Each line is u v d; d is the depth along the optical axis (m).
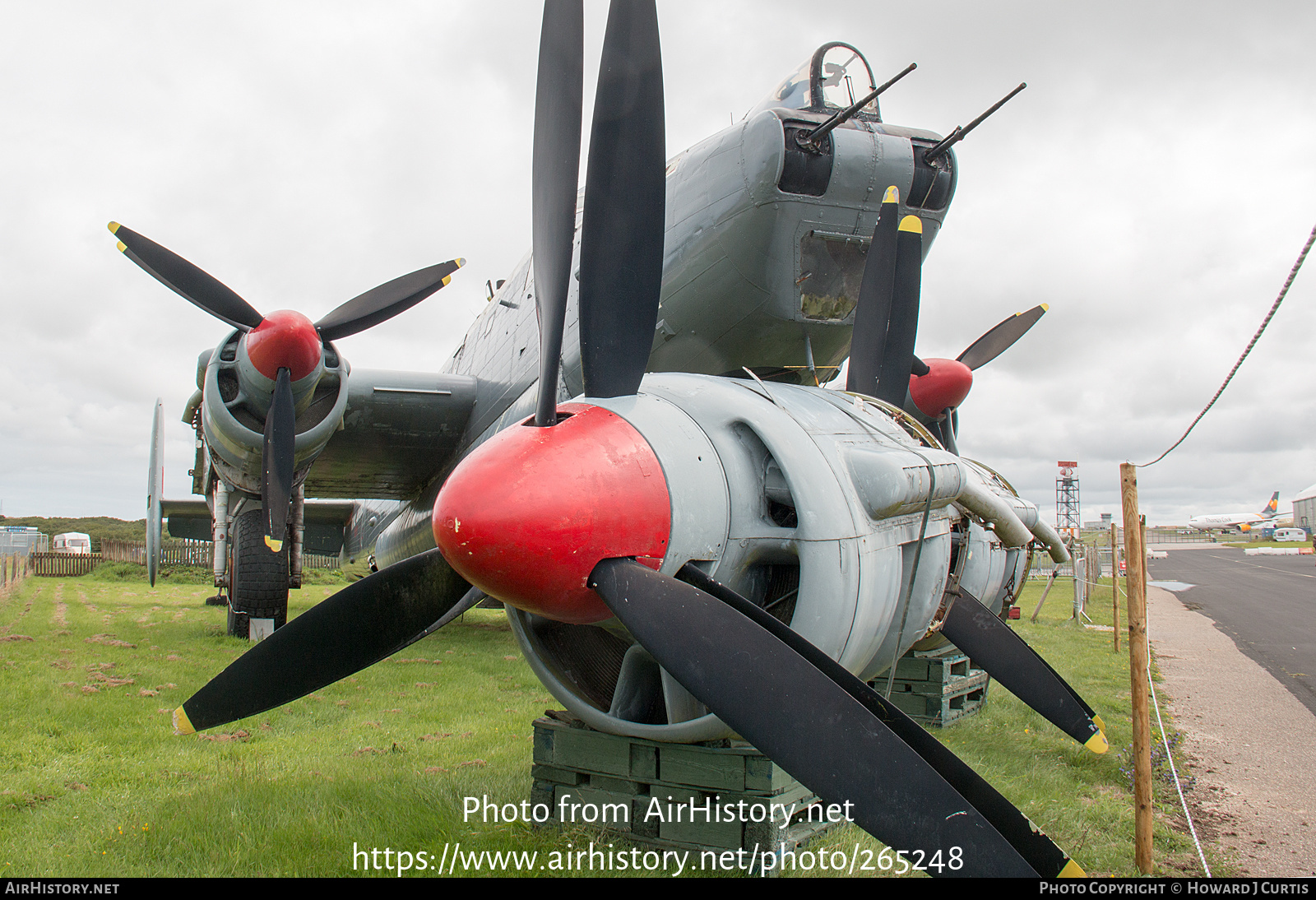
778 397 3.85
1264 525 123.12
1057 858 2.88
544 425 3.11
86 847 3.67
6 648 9.35
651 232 3.47
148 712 6.41
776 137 6.21
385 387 9.93
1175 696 8.33
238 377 7.88
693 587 2.76
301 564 10.70
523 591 2.82
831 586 3.14
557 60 3.23
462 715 6.75
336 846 3.71
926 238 6.96
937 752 2.98
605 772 3.76
